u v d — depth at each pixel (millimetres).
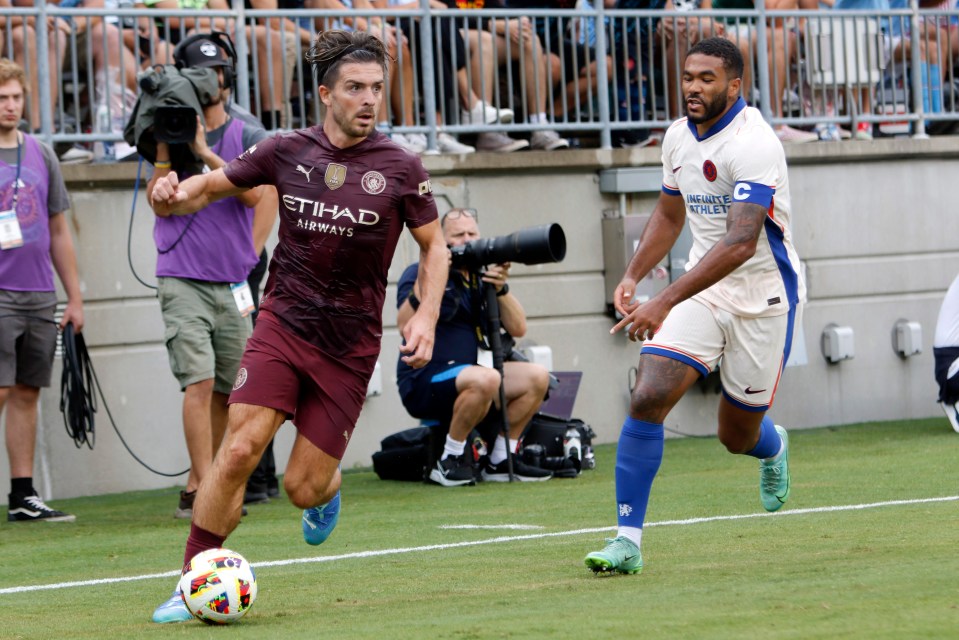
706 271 17000
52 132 32438
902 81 43094
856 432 38406
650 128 39531
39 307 27609
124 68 32906
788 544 19594
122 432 32688
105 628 15422
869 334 41438
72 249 29219
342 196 16516
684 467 32219
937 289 42500
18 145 27766
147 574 20312
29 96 32281
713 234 18266
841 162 41094
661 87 39812
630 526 17500
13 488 27656
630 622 13539
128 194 32781
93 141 33031
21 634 15312
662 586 16141
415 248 35625
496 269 30344
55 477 31844
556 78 38875
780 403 40125
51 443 31812
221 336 27453
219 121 27250
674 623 13344
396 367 33844
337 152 16656
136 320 32844
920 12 42938
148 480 33031
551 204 37531
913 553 17812
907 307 42000
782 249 18359
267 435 16453
